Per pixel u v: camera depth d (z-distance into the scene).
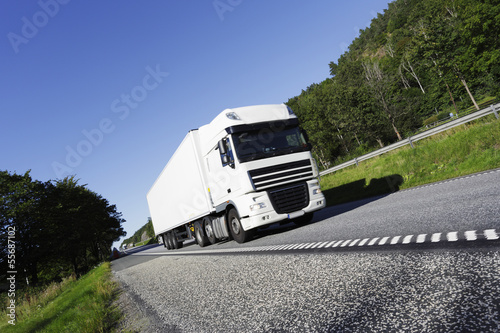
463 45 44.06
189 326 3.16
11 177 32.78
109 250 60.00
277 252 5.39
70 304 8.18
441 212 4.85
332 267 3.48
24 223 30.92
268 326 2.47
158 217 19.70
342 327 2.06
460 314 1.76
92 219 40.06
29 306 11.76
